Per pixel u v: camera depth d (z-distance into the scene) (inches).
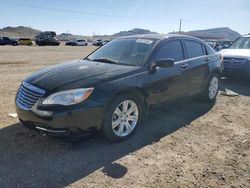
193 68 220.8
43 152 150.4
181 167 140.1
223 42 814.5
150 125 197.2
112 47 209.8
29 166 136.1
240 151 160.4
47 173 130.6
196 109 239.1
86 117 146.5
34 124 149.6
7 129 178.4
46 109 142.7
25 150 151.9
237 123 207.0
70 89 144.7
